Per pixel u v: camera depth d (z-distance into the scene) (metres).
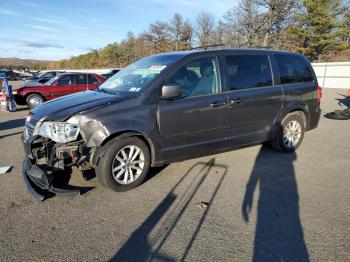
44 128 3.94
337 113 9.95
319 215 3.52
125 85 4.59
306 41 40.22
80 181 4.43
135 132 4.09
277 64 5.52
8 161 5.45
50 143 4.00
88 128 3.80
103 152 3.89
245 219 3.43
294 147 5.91
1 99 12.35
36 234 3.15
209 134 4.70
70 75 13.07
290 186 4.32
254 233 3.16
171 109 4.28
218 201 3.86
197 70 4.60
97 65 78.88
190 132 4.50
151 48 61.47
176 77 4.40
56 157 3.90
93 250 2.90
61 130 3.80
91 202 3.84
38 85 12.63
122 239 3.07
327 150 6.07
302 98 5.81
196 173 4.77
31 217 3.48
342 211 3.61
